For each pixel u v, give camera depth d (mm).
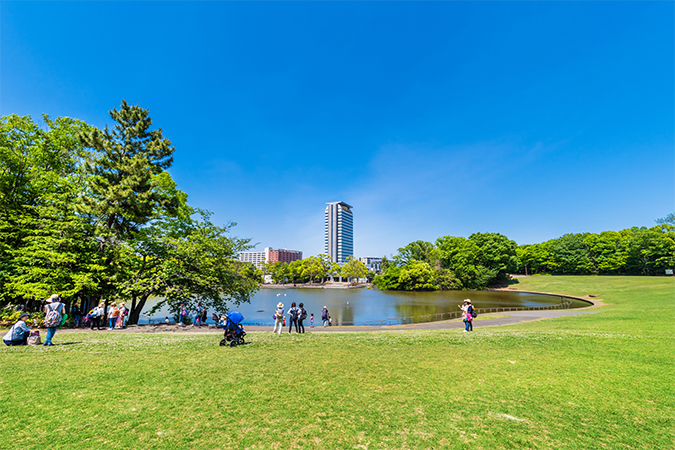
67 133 23828
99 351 10453
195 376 7781
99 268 20828
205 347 11438
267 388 7020
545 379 7793
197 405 6066
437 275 87750
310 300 64000
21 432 4848
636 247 74438
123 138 25656
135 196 22625
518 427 5402
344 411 5918
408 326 26016
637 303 34656
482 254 87125
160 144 26062
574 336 13648
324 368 8633
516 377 7953
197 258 24891
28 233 21266
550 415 5875
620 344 11727
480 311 39969
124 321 21625
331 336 14742
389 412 5902
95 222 22828
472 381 7652
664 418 5730
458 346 11859
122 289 22344
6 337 11289
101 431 4973
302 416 5688
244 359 9570
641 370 8438
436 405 6238
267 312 46656
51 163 23453
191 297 25953
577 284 68938
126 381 7312
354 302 58375
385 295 74000
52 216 21250
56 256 19219
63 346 11242
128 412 5676
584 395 6781
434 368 8734
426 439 4992
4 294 19344
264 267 146625
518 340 12930
